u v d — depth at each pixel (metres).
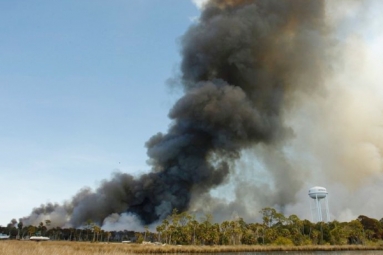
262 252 87.50
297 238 110.88
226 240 111.50
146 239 126.38
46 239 124.56
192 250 86.69
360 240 125.12
